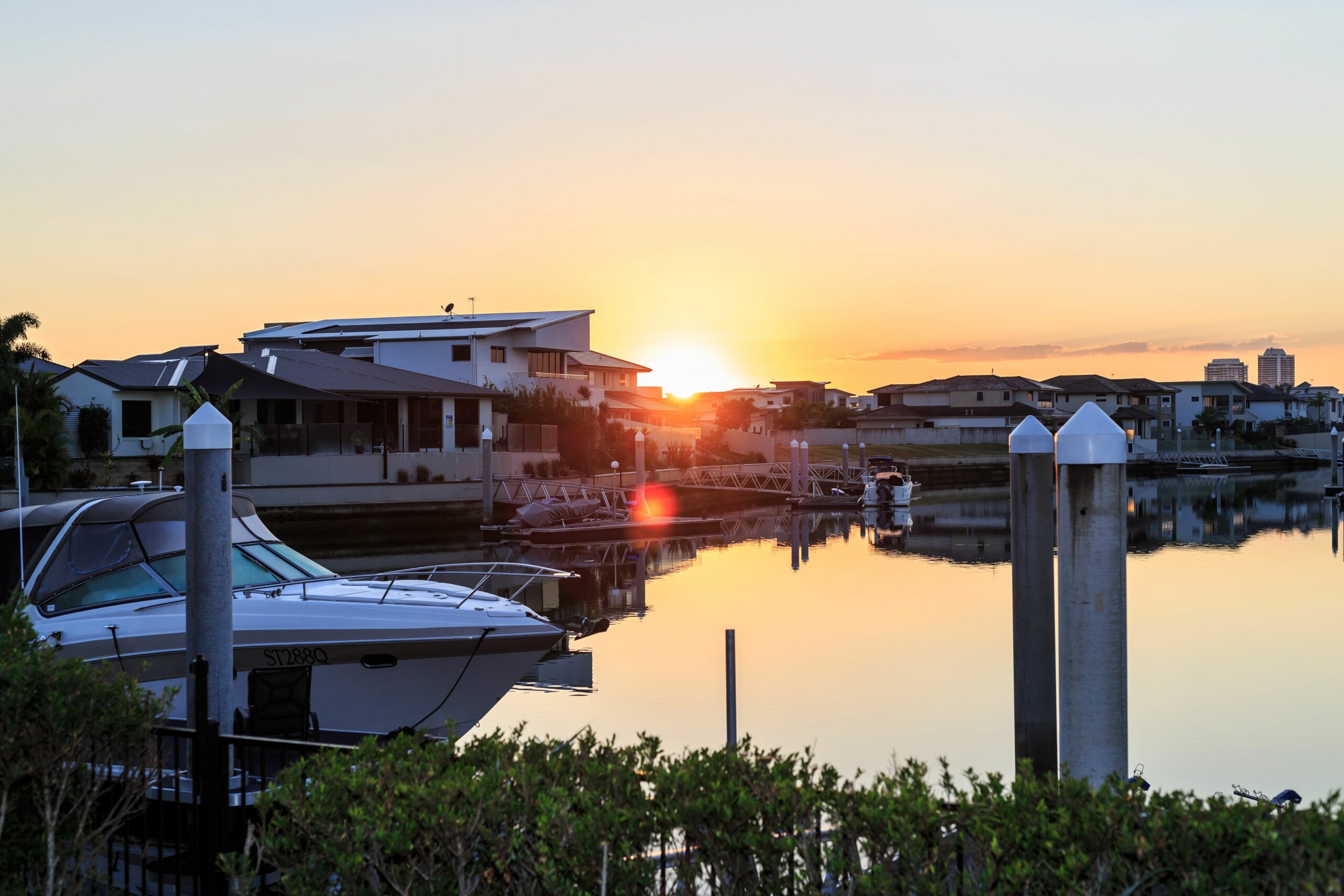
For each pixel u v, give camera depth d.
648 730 14.59
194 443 8.27
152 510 12.16
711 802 4.00
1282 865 3.37
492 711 15.73
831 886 4.18
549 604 27.47
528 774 4.37
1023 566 8.21
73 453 44.28
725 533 48.00
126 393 44.97
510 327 66.75
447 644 12.38
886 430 100.62
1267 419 131.75
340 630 11.99
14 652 5.59
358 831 4.14
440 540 44.84
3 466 36.56
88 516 11.89
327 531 42.94
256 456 42.44
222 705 8.34
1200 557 36.00
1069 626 5.93
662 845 4.07
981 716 15.37
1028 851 3.74
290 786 4.43
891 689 17.20
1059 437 5.96
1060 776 5.50
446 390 54.69
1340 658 19.55
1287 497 68.81
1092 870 3.66
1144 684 17.47
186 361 49.03
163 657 11.32
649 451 65.31
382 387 52.16
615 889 3.98
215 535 8.31
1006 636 22.25
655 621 24.41
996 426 106.50
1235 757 13.40
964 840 3.92
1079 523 5.89
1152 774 12.73
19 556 12.05
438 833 4.14
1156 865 3.60
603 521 46.94
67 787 5.25
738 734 14.29
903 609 26.08
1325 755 13.47
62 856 5.18
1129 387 120.56
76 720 5.11
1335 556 36.38
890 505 60.41
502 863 4.15
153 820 8.73
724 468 68.31
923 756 13.35
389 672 12.31
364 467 45.03
